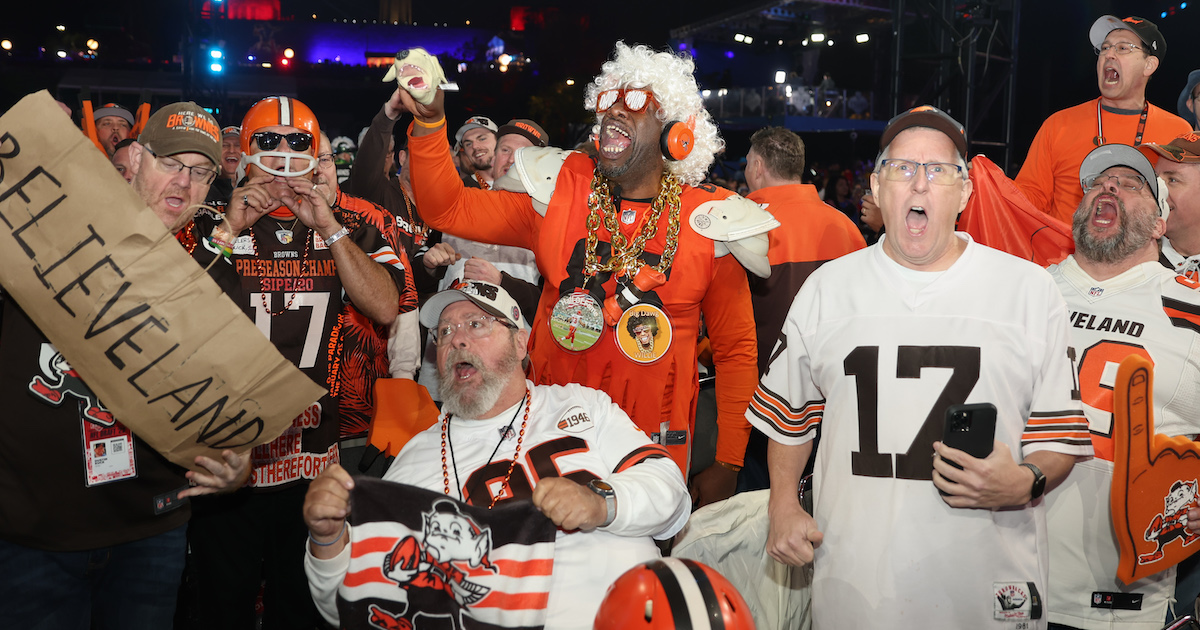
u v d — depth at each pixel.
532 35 34.22
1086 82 21.53
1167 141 4.32
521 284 4.44
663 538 2.43
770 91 23.45
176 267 2.24
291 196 3.03
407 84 2.71
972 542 2.20
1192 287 2.84
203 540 3.38
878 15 21.27
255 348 2.32
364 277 3.12
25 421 2.54
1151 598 2.79
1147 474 2.50
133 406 2.32
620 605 1.67
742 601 1.71
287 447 3.30
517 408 2.55
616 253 2.84
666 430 2.92
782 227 4.02
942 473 2.10
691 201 2.89
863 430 2.27
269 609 3.56
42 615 2.63
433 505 2.16
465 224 3.07
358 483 2.14
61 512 2.58
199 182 2.71
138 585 2.71
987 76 13.45
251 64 36.50
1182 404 2.82
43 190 2.21
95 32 31.36
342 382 3.70
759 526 2.95
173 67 31.33
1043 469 2.18
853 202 14.17
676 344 2.88
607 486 2.23
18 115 2.18
